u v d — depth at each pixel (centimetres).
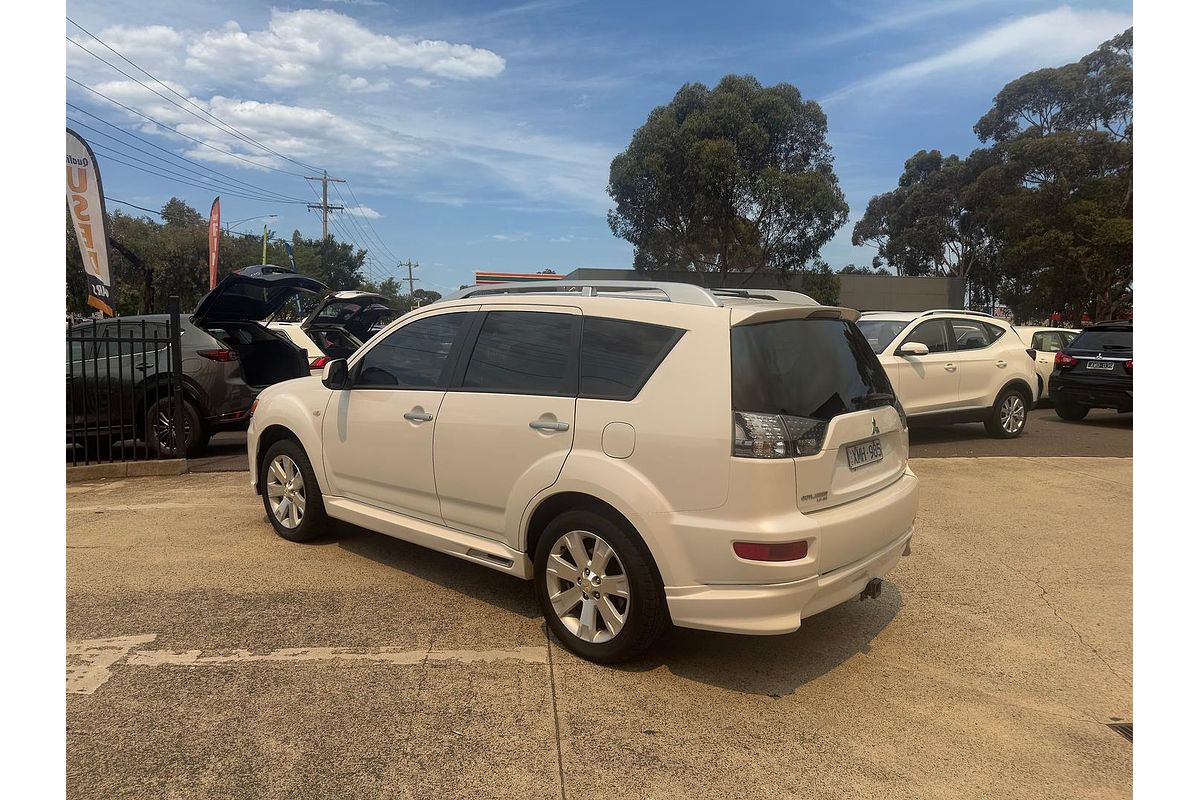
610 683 331
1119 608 431
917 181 4838
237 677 331
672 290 354
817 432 319
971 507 653
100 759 268
